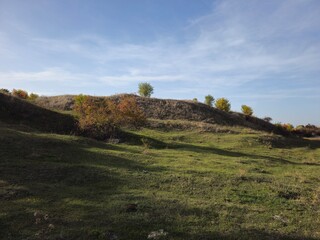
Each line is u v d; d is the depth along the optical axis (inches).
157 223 395.2
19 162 637.3
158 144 1152.8
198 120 1892.2
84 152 790.5
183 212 438.0
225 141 1369.3
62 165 638.5
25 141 790.5
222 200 512.7
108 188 537.6
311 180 731.4
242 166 824.3
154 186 562.3
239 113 2459.4
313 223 433.4
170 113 1947.6
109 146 951.0
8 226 371.6
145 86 2324.1
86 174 598.5
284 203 521.7
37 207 430.3
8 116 1184.8
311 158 1189.1
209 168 755.4
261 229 397.4
